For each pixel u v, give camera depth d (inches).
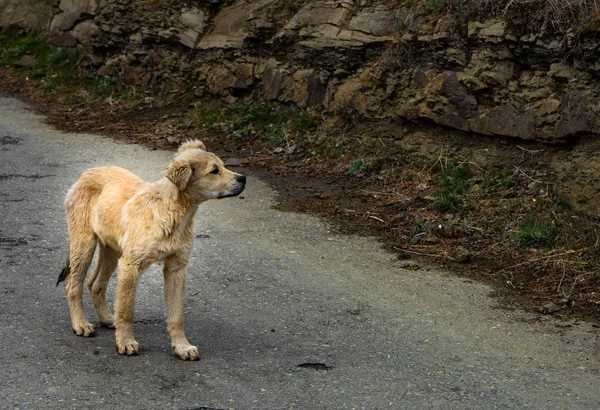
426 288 296.5
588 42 356.2
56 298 271.6
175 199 223.1
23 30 761.0
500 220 355.6
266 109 519.2
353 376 224.5
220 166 226.1
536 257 322.0
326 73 490.6
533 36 378.6
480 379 225.8
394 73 447.5
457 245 341.1
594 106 352.5
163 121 557.3
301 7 519.5
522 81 388.8
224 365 227.1
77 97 641.0
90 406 200.1
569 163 364.5
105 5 653.3
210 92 562.6
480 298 288.4
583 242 325.4
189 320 259.8
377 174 428.5
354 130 465.1
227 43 554.9
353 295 287.3
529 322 268.4
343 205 392.5
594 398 216.5
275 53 523.5
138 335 245.9
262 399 208.2
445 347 246.8
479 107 403.9
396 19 457.7
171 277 230.1
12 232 339.3
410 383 221.8
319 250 333.7
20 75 706.2
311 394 212.4
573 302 284.8
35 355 227.1
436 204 374.3
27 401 201.5
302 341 247.3
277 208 387.5
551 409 209.6
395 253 334.0
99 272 248.2
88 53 684.1
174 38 596.4
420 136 429.4
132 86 627.2
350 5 489.7
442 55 418.6
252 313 267.9
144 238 222.1
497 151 396.8
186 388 211.9
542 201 359.9
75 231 242.1
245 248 332.2
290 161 463.5
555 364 237.3
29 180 423.2
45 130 547.5
